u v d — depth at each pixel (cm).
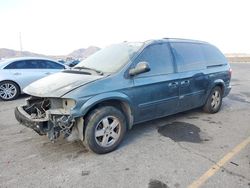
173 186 282
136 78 385
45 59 852
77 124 345
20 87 786
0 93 756
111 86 355
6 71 765
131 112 385
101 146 355
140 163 334
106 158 349
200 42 540
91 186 282
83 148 381
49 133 326
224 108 635
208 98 549
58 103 337
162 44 445
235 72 1736
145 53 409
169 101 441
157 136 431
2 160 344
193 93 492
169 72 439
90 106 332
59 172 312
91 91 336
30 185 285
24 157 353
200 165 328
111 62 404
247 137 430
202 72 507
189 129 467
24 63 807
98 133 351
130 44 444
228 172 310
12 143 404
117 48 447
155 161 339
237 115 568
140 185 284
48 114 323
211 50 563
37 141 411
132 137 427
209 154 361
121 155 358
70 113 323
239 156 354
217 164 331
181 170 315
